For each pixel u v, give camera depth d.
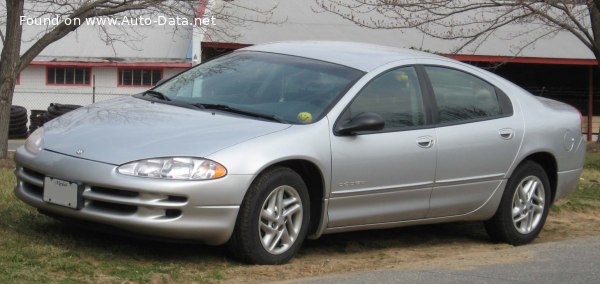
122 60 31.59
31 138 6.46
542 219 7.85
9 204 7.20
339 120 6.39
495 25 15.95
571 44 29.09
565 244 7.12
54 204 5.89
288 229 6.17
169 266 5.88
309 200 6.27
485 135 7.26
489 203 7.39
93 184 5.67
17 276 5.24
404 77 7.00
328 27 27.39
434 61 7.34
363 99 6.63
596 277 5.94
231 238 5.90
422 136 6.84
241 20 22.17
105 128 6.14
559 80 30.27
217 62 7.46
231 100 6.73
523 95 7.86
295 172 6.15
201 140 5.82
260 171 5.82
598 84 30.66
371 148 6.49
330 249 7.04
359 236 7.63
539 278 5.88
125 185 5.54
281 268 6.05
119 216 5.60
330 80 6.73
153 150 5.70
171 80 7.42
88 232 6.66
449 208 7.12
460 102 7.30
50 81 32.28
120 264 5.84
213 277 5.68
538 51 27.94
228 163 5.70
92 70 32.31
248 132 6.00
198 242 5.79
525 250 6.87
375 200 6.61
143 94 7.20
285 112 6.44
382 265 6.50
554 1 13.58
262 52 7.41
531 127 7.64
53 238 6.33
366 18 26.72
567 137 7.98
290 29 26.62
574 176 8.16
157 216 5.57
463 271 6.05
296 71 6.91
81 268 5.61
